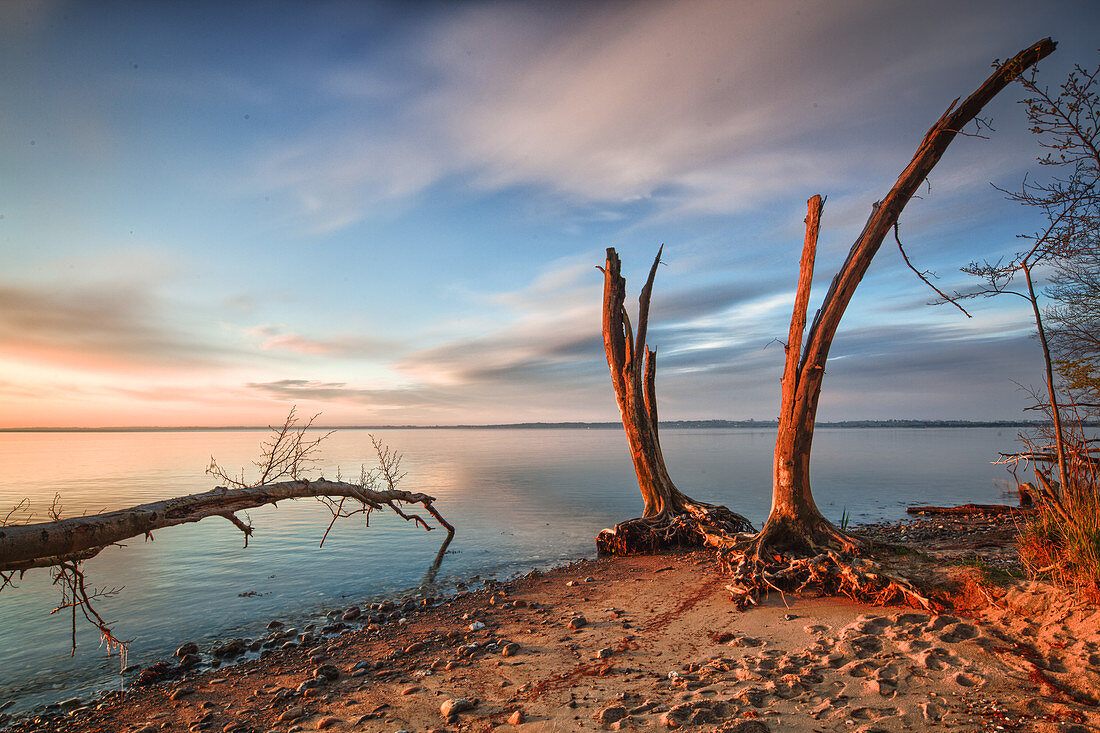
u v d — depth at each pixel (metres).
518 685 6.15
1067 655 5.09
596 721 5.02
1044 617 5.90
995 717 4.35
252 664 7.85
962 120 8.49
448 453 62.69
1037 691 4.65
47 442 117.88
